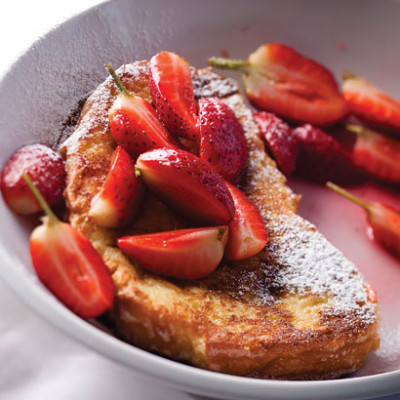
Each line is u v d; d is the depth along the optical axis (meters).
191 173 0.36
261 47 0.48
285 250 0.39
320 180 0.48
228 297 0.37
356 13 0.50
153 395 0.40
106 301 0.35
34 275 0.35
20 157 0.37
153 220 0.38
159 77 0.39
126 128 0.37
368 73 0.51
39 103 0.39
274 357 0.36
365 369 0.39
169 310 0.35
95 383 0.41
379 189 0.48
